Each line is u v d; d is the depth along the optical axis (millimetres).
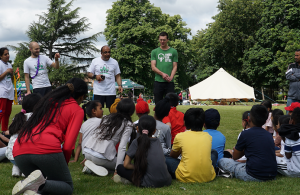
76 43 37281
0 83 6129
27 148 2594
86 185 3291
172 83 6766
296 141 3551
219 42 35812
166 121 4508
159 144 3320
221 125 8398
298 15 29078
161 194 2906
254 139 3494
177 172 3500
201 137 3506
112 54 33375
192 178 3398
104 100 6520
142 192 2977
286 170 3652
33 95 3527
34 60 6516
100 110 4359
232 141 6113
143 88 33219
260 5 34406
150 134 3348
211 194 2922
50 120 2727
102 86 6473
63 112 2791
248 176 3475
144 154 3191
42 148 2588
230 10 34625
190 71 51438
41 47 35594
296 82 7289
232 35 34656
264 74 32625
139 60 33031
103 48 6445
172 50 6719
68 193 2709
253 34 35031
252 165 3455
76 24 36125
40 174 2414
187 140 3473
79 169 4141
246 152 3566
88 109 4332
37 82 6570
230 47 36125
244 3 34406
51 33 35656
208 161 3438
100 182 3449
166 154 3914
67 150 2746
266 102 5855
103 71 6465
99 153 3777
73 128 2779
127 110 3801
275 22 31641
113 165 3893
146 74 35031
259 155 3457
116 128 3654
